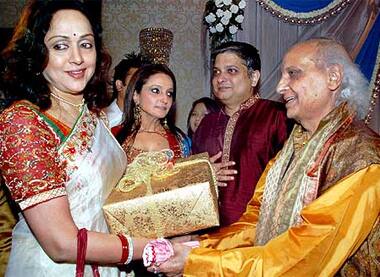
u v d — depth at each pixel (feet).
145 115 8.37
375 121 15.96
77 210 4.86
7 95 4.83
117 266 5.40
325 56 5.26
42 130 4.64
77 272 4.64
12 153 4.47
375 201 4.66
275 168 5.82
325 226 4.72
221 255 4.96
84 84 4.98
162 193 5.09
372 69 16.03
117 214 5.03
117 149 5.40
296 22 15.93
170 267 5.08
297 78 5.32
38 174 4.45
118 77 10.03
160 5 16.30
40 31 4.76
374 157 4.75
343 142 4.99
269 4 15.85
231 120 8.73
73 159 4.83
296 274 4.77
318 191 5.04
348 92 5.26
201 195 5.13
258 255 4.88
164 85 8.27
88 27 4.92
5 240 6.02
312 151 5.24
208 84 15.98
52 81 4.91
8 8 15.39
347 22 16.03
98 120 5.34
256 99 8.84
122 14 16.20
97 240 4.70
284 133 8.42
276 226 5.35
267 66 15.90
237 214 8.18
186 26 16.28
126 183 5.35
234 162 8.10
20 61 4.78
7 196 5.99
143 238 5.07
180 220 5.13
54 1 4.84
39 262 4.84
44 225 4.49
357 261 4.84
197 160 5.72
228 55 8.65
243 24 15.81
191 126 11.98
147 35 12.06
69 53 4.81
